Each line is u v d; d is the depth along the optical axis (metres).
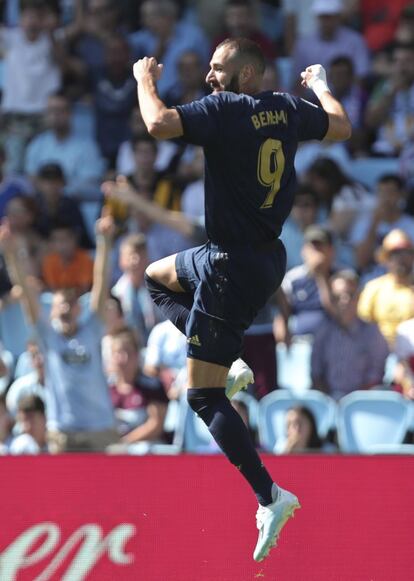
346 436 33.09
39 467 20.75
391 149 45.53
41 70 48.47
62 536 20.53
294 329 36.97
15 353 37.91
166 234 38.94
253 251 18.75
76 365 32.47
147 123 17.91
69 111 46.59
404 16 47.19
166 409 34.00
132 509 20.59
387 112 45.94
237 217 18.62
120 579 20.36
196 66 44.78
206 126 18.09
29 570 20.42
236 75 18.75
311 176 41.44
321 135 19.31
